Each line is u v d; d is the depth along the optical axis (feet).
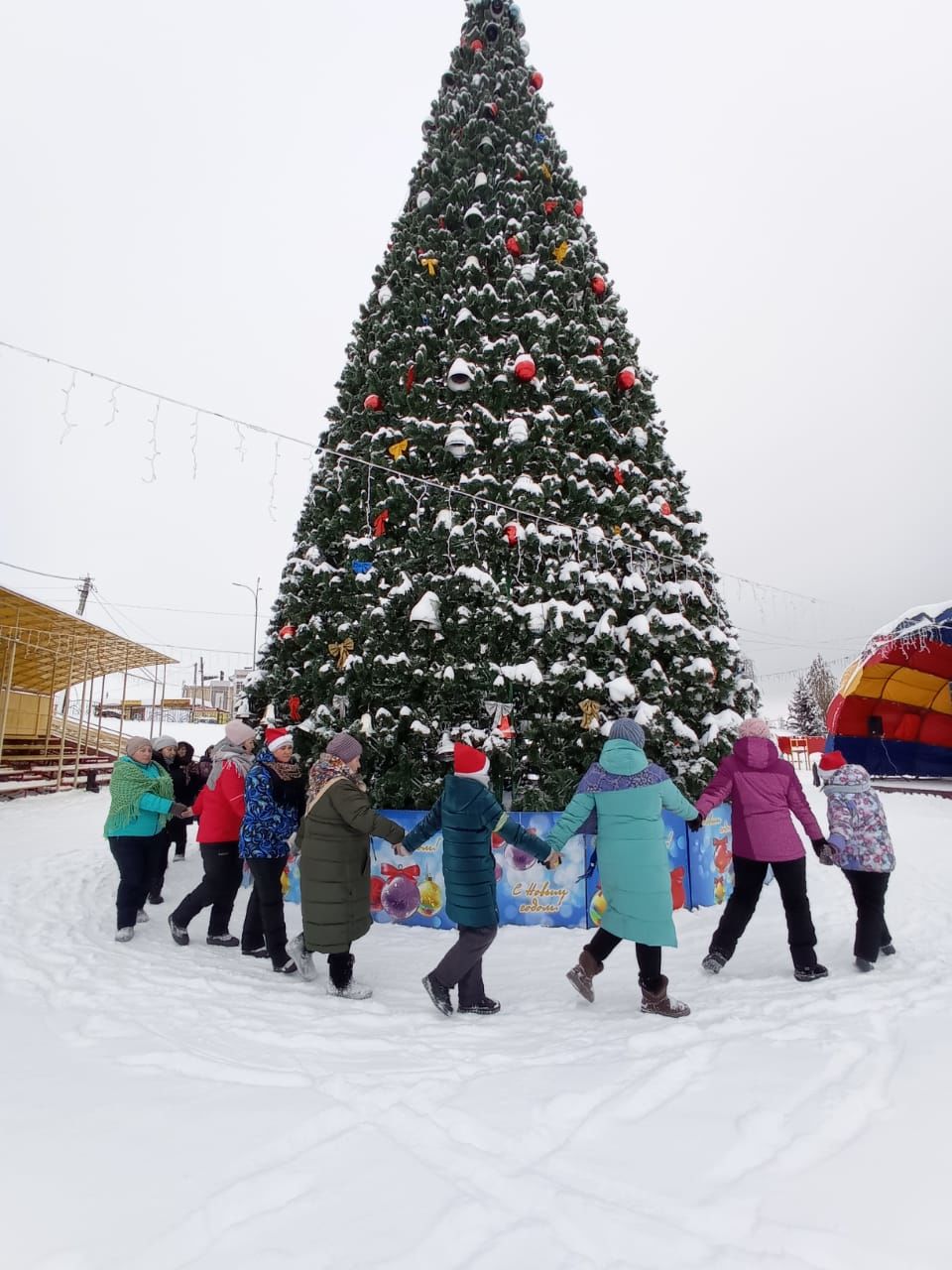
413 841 13.33
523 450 21.36
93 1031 10.91
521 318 23.45
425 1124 7.68
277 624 24.94
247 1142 7.35
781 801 14.46
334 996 13.16
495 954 16.29
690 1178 6.57
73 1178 6.72
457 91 30.19
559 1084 8.66
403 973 14.98
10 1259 5.55
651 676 21.08
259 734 23.59
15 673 63.05
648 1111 7.98
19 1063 9.70
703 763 21.38
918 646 56.75
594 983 14.33
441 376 23.21
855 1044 9.70
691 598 23.39
